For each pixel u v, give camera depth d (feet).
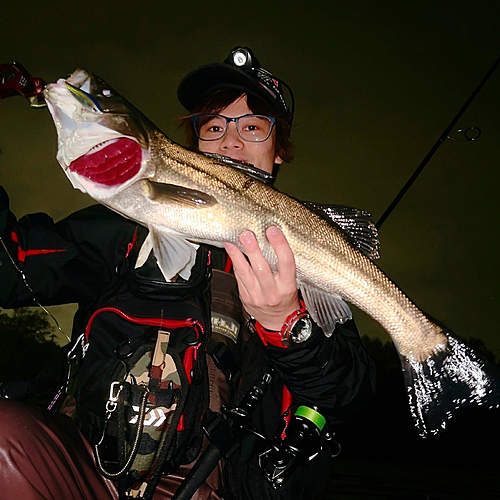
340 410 2.38
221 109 3.06
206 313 2.27
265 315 2.27
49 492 1.70
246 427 2.19
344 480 9.55
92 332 2.18
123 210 2.24
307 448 2.25
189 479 2.10
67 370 2.41
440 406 2.62
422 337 2.66
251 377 2.45
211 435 2.13
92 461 2.09
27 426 1.77
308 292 2.52
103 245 2.45
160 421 2.05
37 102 2.17
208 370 2.34
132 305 2.20
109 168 2.20
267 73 3.20
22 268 2.37
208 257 2.40
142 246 2.27
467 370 2.63
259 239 2.37
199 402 2.17
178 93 3.18
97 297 2.41
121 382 2.05
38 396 2.30
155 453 2.05
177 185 2.28
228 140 3.03
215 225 2.30
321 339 2.32
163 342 2.11
